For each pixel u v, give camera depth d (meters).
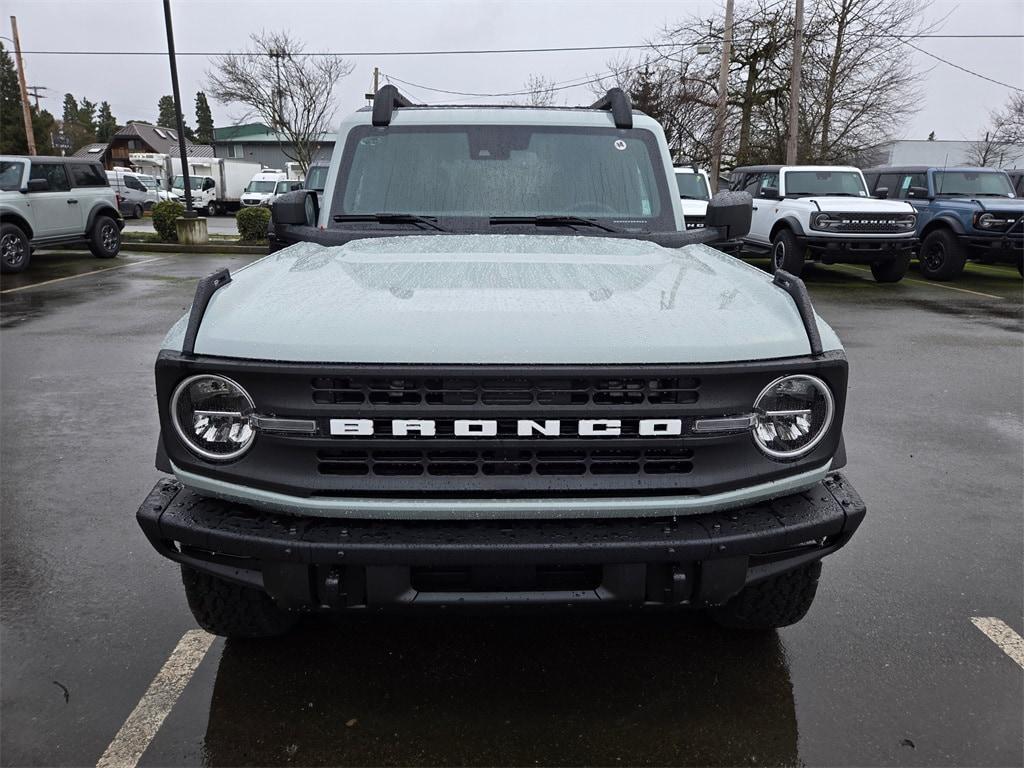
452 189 3.61
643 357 2.15
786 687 2.75
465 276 2.62
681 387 2.17
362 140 3.74
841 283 13.91
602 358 2.13
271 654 2.93
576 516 2.20
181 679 2.77
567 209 3.59
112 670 2.82
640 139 3.79
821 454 2.31
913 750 2.45
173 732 2.51
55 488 4.46
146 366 7.39
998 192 14.40
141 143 69.69
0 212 13.48
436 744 2.47
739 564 2.26
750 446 2.26
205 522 2.24
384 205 3.58
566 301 2.36
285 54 29.19
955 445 5.33
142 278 13.70
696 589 2.27
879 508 4.28
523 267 2.77
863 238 12.55
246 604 2.71
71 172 15.44
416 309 2.26
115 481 4.57
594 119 3.81
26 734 2.49
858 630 3.11
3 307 10.62
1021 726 2.56
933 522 4.10
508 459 2.18
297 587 2.22
